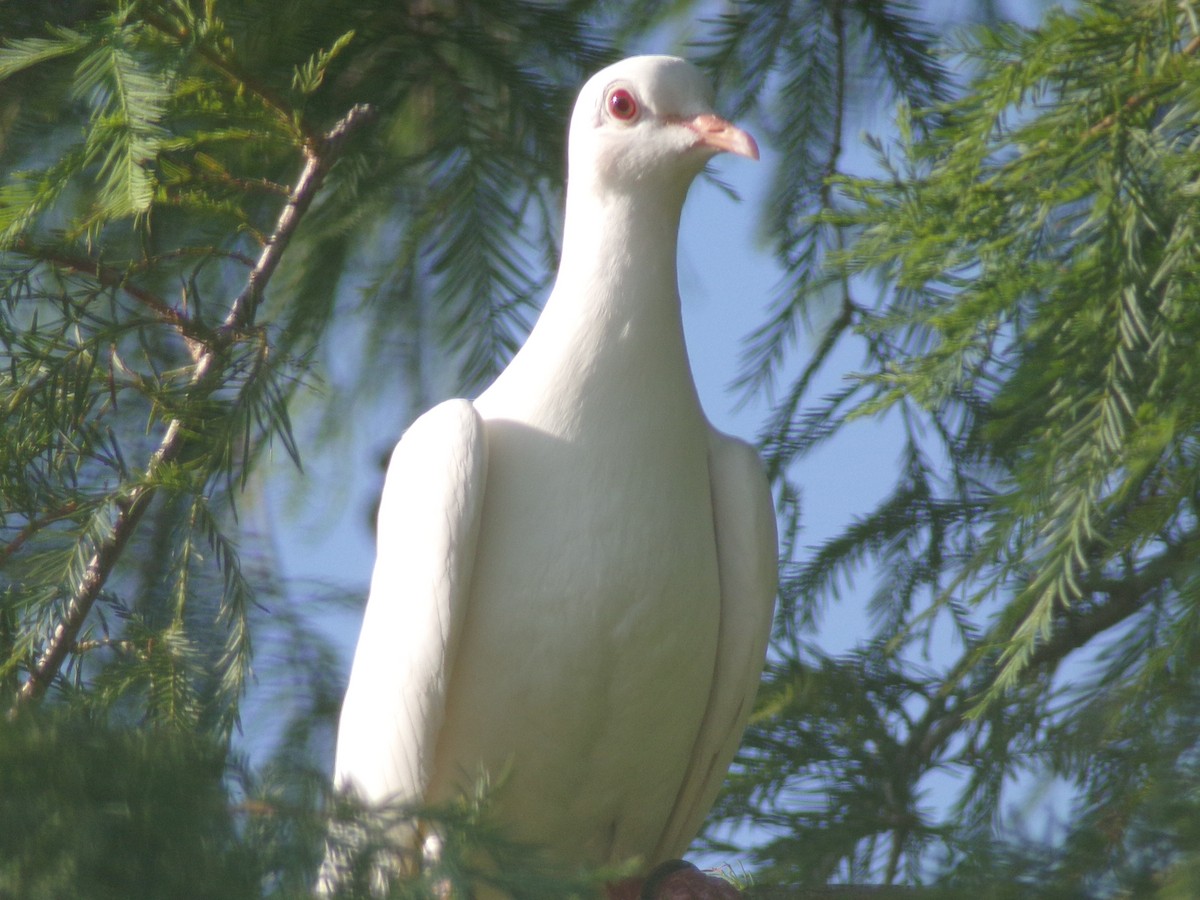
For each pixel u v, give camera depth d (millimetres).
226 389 7184
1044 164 6402
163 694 6809
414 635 6328
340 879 4312
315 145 7199
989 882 5066
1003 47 6605
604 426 6492
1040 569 6598
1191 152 6098
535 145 8516
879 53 9320
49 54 6668
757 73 9312
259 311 8602
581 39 8594
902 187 6695
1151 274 6477
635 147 6906
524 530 6406
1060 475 6445
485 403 6781
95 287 7027
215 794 4352
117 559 7375
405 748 6395
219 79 7078
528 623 6375
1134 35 6320
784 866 7020
